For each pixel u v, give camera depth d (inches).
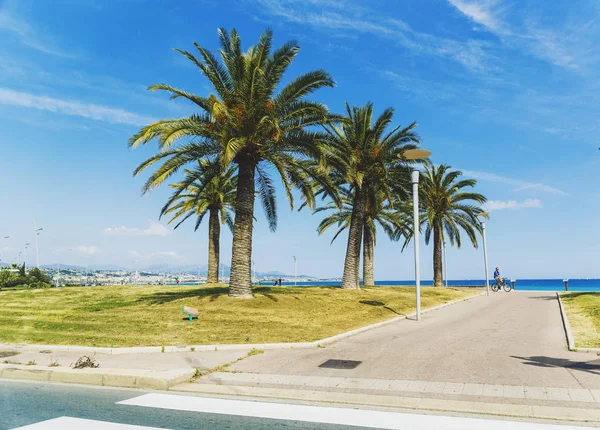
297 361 381.7
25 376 347.9
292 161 793.6
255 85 708.7
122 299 833.5
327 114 753.6
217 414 245.6
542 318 665.6
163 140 643.5
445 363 362.9
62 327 569.9
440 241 1508.4
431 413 246.4
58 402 272.7
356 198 1085.8
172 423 228.7
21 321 633.6
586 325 572.1
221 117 707.4
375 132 1030.4
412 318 700.7
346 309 749.3
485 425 223.8
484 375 321.1
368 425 225.1
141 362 379.2
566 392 273.9
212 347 443.5
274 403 269.9
